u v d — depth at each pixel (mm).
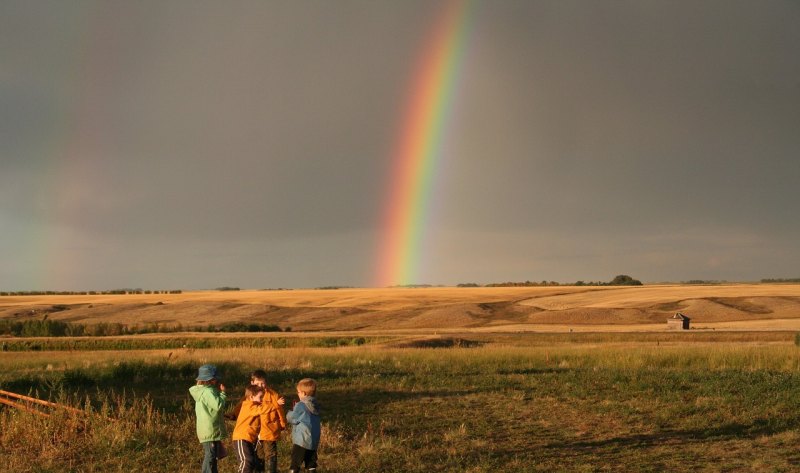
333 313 111062
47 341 54188
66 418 12586
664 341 45938
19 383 19641
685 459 10648
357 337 54656
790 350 27250
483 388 18516
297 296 154625
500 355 27641
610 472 9844
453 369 23250
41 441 11547
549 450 11352
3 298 170500
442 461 10492
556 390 18109
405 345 44438
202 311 117625
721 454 10977
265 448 8773
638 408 15242
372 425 13445
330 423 13594
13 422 12375
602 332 59969
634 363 23688
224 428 8930
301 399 8875
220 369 22578
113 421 12188
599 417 14328
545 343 45906
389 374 21812
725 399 15891
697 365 23703
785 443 11719
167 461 10570
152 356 30094
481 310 106812
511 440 12156
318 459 10703
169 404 15875
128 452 11039
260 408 8633
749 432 12812
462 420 14047
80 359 30828
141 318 111938
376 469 10094
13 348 51500
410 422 13898
